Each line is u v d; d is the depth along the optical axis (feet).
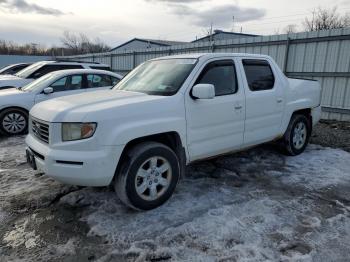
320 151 19.11
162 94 12.08
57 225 10.39
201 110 12.44
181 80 12.41
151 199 11.24
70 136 10.21
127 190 10.61
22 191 12.95
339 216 11.03
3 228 10.21
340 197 12.60
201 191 12.98
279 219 10.77
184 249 9.09
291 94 16.89
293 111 17.07
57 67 32.50
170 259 8.68
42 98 24.00
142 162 10.80
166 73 13.32
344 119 29.71
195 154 12.59
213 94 11.64
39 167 11.11
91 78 26.55
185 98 12.00
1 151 18.92
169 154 11.49
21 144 20.72
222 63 13.69
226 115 13.35
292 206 11.74
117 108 10.52
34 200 12.14
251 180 14.25
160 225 10.32
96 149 10.07
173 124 11.53
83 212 11.22
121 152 10.36
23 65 49.03
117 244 9.34
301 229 10.17
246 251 9.00
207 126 12.76
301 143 18.17
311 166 16.24
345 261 8.62
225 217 10.85
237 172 15.23
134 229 10.09
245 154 18.10
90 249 9.12
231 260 8.61
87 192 12.79
